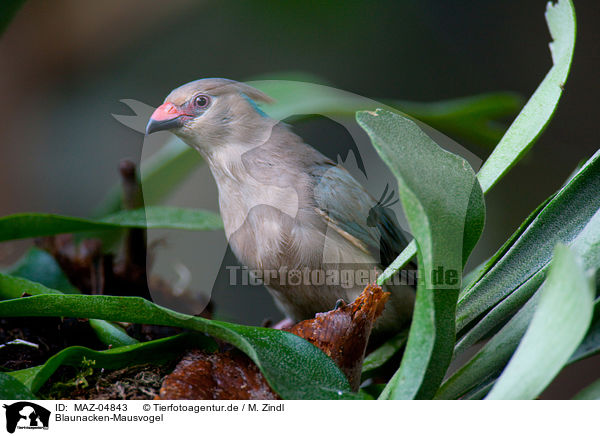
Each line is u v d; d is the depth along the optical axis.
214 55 3.13
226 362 2.84
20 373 2.84
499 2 3.29
